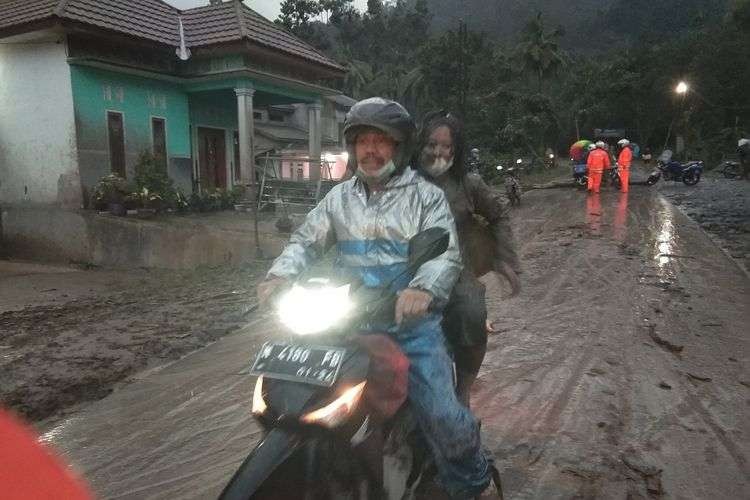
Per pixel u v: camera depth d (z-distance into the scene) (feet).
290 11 197.57
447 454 8.07
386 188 7.98
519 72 171.22
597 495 10.67
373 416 7.03
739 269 29.22
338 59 187.52
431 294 7.29
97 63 45.80
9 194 50.11
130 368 17.37
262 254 37.81
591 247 35.60
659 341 18.79
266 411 6.82
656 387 15.39
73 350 19.13
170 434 13.34
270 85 55.77
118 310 25.13
